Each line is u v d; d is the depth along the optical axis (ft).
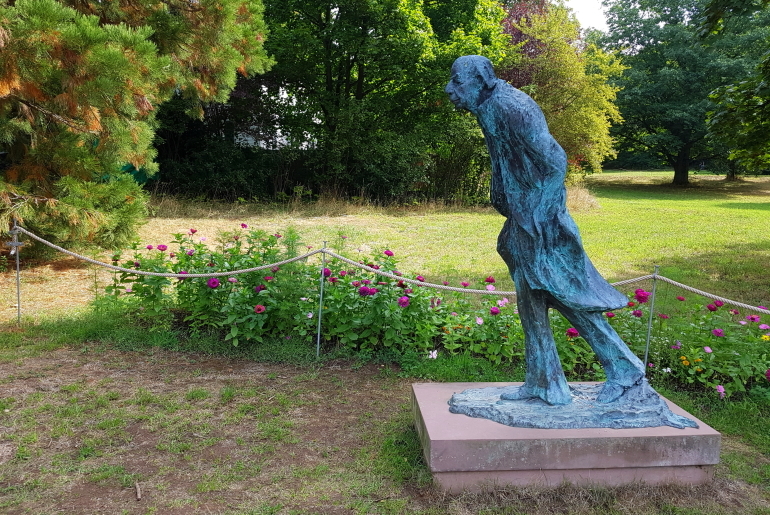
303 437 13.66
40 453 12.55
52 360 17.74
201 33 28.53
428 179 60.90
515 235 11.50
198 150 58.18
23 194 25.49
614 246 39.65
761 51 88.84
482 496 11.29
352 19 54.24
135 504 10.91
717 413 15.58
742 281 29.99
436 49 55.67
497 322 18.40
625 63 101.65
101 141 24.66
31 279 27.14
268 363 18.15
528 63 68.95
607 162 142.82
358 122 55.98
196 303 20.12
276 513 10.78
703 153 103.71
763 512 11.16
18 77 19.65
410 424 14.34
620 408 11.94
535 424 11.59
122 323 20.44
